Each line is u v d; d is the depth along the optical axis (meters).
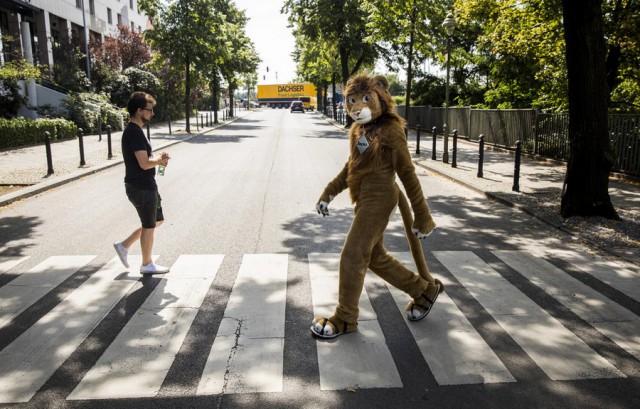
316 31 33.50
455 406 3.18
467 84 34.28
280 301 4.79
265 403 3.18
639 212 8.67
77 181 12.05
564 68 16.36
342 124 41.22
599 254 6.43
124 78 37.34
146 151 5.23
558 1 14.23
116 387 3.34
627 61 15.50
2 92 24.53
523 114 18.28
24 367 3.60
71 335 4.09
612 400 3.25
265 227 7.69
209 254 6.29
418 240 4.29
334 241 6.94
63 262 5.97
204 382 3.41
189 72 30.80
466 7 16.41
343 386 3.38
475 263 6.01
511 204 9.48
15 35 31.30
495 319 4.43
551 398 3.26
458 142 23.92
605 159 7.93
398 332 4.17
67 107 28.02
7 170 13.14
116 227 7.67
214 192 10.65
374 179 3.95
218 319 4.38
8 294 4.95
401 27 19.44
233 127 37.59
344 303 4.05
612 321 4.40
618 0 13.55
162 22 29.92
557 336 4.11
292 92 95.25
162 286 5.17
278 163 15.70
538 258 6.23
